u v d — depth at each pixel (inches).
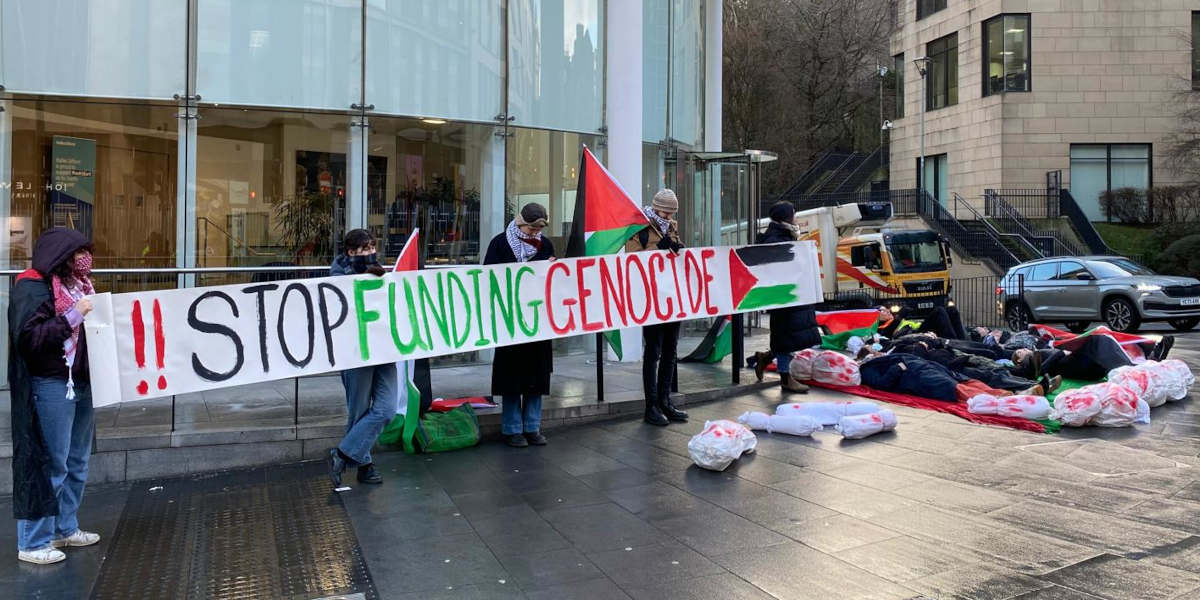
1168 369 350.3
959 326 496.7
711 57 648.4
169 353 239.6
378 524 214.5
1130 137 1302.9
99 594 173.9
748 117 1808.6
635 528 206.8
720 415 336.2
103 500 241.1
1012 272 848.3
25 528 191.5
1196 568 172.4
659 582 172.9
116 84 389.7
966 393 346.0
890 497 224.7
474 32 458.3
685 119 590.9
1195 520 201.8
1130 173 1311.5
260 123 417.1
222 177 410.6
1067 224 1237.7
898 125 1631.4
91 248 199.2
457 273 285.3
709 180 625.6
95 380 206.5
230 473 268.2
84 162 394.3
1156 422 311.6
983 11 1371.8
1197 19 1298.0
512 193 474.9
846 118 2087.8
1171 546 184.9
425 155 450.6
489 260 306.3
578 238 330.0
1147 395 333.4
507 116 468.4
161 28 395.2
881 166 1796.3
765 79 1814.7
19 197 385.4
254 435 275.9
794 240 378.0
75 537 201.6
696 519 212.1
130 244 399.9
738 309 354.6
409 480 255.0
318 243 429.7
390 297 270.4
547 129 485.7
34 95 381.7
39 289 189.9
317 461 281.0
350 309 263.1
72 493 201.2
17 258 384.8
